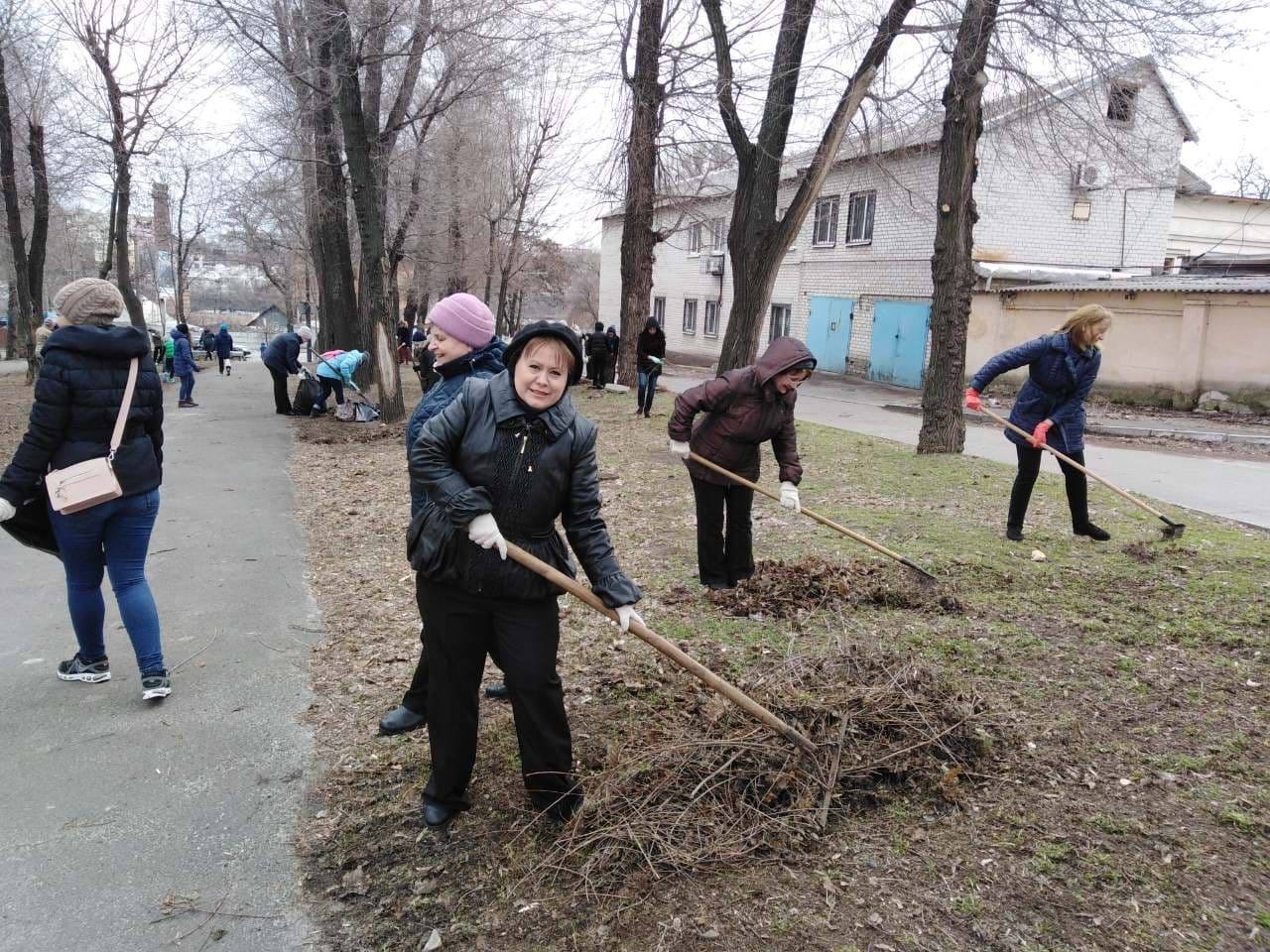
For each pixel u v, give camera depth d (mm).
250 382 25031
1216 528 6922
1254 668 4160
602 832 2807
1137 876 2639
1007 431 6367
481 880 2701
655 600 5270
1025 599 5168
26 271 20859
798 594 5160
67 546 3797
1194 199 23812
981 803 3029
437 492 2637
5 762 3443
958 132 9781
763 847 2803
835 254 24188
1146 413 15820
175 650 4609
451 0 13875
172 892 2691
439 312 3240
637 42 14320
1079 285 17344
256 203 22156
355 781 3273
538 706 2811
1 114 19438
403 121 17469
